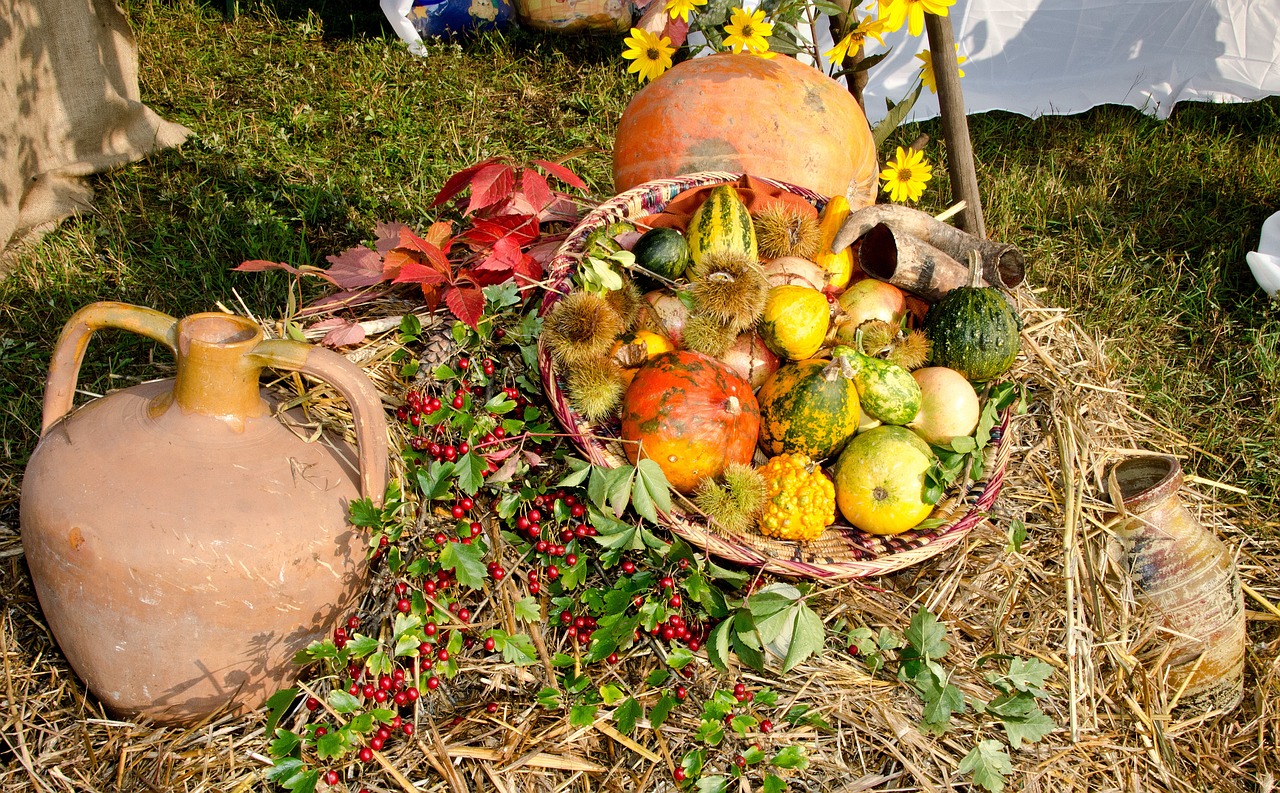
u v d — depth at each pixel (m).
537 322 2.64
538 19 6.50
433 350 2.75
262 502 2.04
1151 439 3.76
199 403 2.09
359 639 2.23
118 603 1.99
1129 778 2.57
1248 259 4.68
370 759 2.16
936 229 2.98
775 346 2.63
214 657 2.10
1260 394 4.21
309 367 2.09
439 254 2.75
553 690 2.30
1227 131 5.95
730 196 2.81
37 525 2.03
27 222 4.43
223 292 4.07
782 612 2.31
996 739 2.45
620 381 2.50
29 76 4.41
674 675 2.43
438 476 2.39
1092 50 5.89
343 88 5.78
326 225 4.66
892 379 2.58
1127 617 2.81
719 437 2.37
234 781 2.16
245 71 5.88
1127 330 4.46
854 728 2.39
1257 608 3.28
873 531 2.55
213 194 4.72
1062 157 5.67
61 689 2.32
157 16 6.26
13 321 3.91
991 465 2.73
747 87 3.30
